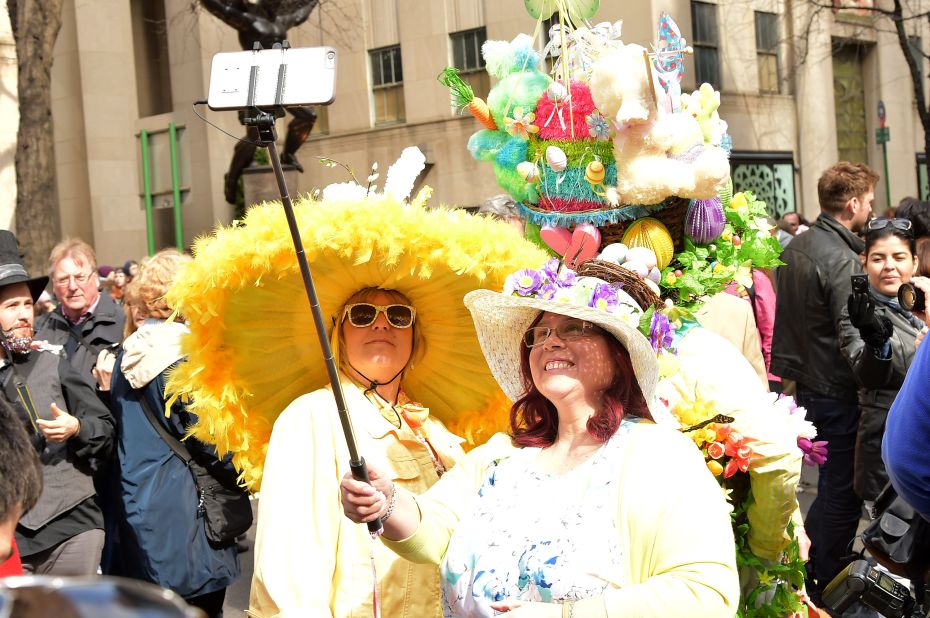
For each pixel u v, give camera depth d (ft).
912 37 79.20
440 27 64.54
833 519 16.78
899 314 15.05
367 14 68.03
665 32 11.00
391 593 8.70
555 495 7.25
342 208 8.87
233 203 60.23
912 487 7.45
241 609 18.58
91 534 14.21
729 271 10.57
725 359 9.57
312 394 9.34
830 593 10.32
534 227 11.39
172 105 80.23
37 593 2.31
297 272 9.14
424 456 9.46
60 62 79.00
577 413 7.55
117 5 78.18
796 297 17.62
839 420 16.97
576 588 6.76
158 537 13.15
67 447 14.07
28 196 43.39
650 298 8.21
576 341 7.57
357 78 68.69
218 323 9.43
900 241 15.06
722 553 6.71
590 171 10.43
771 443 9.23
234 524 13.47
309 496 8.78
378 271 9.36
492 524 7.38
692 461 7.16
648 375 7.38
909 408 7.41
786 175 70.08
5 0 53.88
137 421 13.44
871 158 78.23
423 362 10.30
